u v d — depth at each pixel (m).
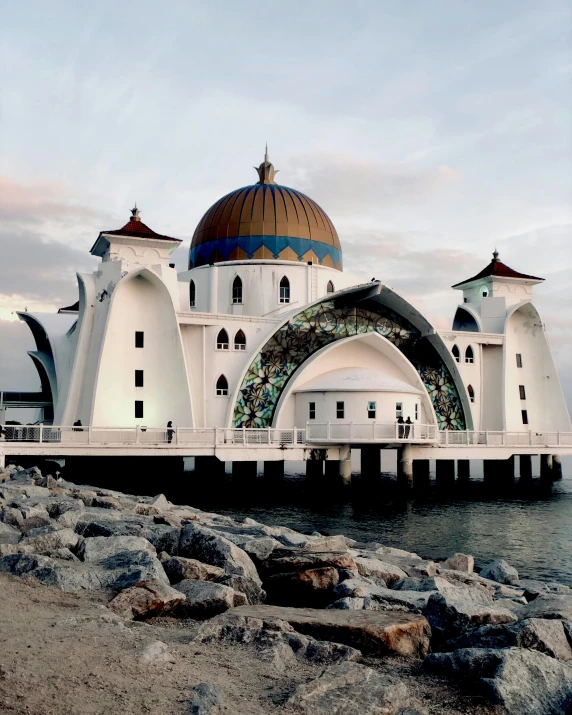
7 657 7.72
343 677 7.80
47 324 58.62
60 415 52.34
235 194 58.91
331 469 48.84
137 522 18.42
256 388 48.66
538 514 38.84
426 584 13.52
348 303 51.88
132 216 50.59
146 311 46.62
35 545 13.86
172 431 42.44
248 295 55.69
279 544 15.31
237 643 9.31
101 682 7.38
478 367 56.88
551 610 10.69
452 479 58.28
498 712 7.71
